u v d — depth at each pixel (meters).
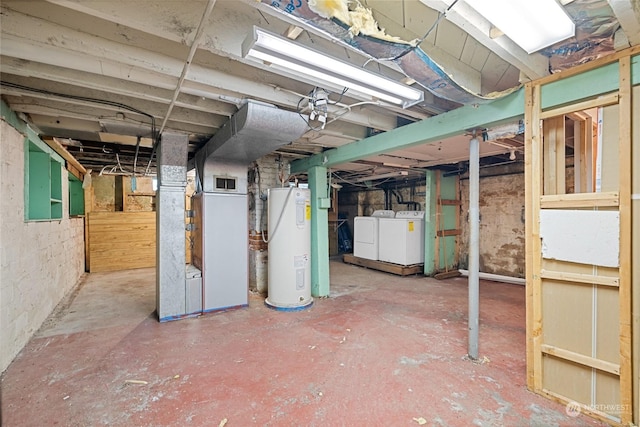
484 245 5.53
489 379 2.14
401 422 1.71
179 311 3.41
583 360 1.77
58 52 1.75
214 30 1.57
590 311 1.77
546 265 1.95
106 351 2.60
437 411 1.80
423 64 1.59
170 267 3.37
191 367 2.32
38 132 3.14
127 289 4.77
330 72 1.84
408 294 4.43
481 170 5.55
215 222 3.63
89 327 3.16
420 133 2.83
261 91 2.30
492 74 2.26
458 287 4.85
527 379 2.02
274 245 3.78
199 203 3.71
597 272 1.74
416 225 5.82
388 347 2.65
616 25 1.48
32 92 2.23
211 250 3.61
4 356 2.29
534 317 1.98
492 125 2.34
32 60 1.74
